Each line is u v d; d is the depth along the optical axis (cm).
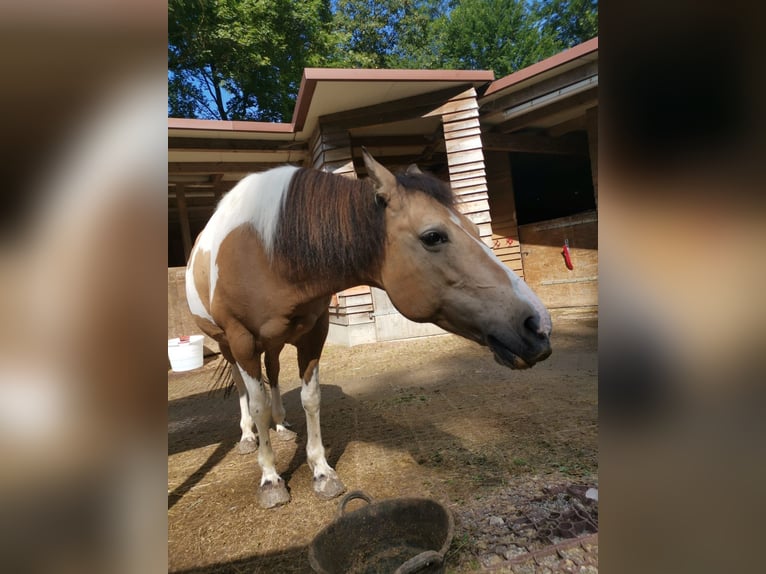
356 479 215
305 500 203
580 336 521
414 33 1695
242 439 280
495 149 634
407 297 156
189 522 195
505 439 245
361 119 527
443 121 520
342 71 438
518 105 546
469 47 1681
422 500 149
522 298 138
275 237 173
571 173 905
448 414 298
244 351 194
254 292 182
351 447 257
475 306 142
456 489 195
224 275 187
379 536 147
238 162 647
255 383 200
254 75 1223
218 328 242
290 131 563
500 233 704
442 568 113
